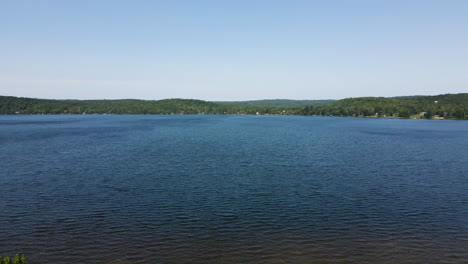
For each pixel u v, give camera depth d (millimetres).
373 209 31703
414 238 25312
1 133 122125
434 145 86250
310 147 80188
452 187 40125
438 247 23812
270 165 54219
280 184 41031
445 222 28500
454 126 180750
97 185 40031
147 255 22359
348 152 71125
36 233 25641
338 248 23594
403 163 57062
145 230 26406
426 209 31766
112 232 25969
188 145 83500
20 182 41500
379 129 153375
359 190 38469
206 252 22891
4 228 26547
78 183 41031
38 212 30266
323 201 34094
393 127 170500
